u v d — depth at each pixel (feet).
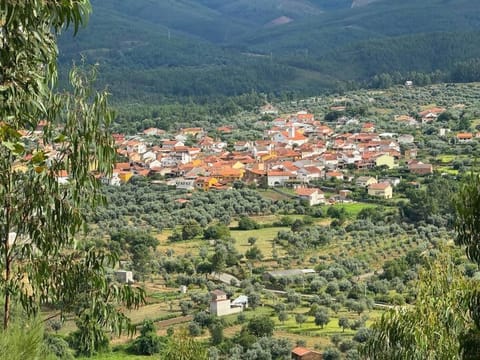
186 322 224.12
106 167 56.18
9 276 54.90
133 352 185.06
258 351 187.52
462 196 53.26
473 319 57.00
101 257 56.90
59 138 51.72
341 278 273.75
